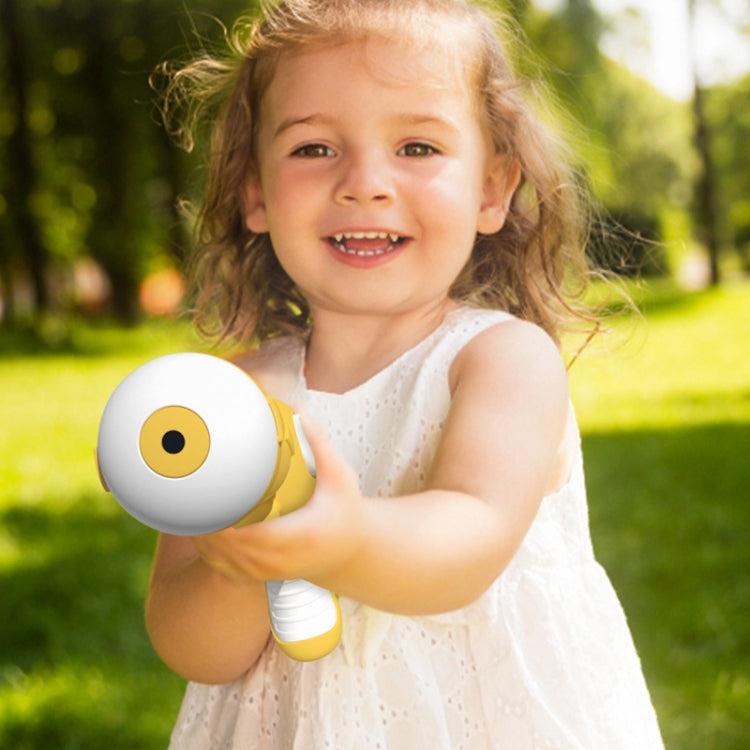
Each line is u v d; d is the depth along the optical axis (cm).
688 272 2836
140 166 1708
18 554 463
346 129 139
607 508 501
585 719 138
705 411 773
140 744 286
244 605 132
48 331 1489
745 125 2741
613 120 2283
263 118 151
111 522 518
